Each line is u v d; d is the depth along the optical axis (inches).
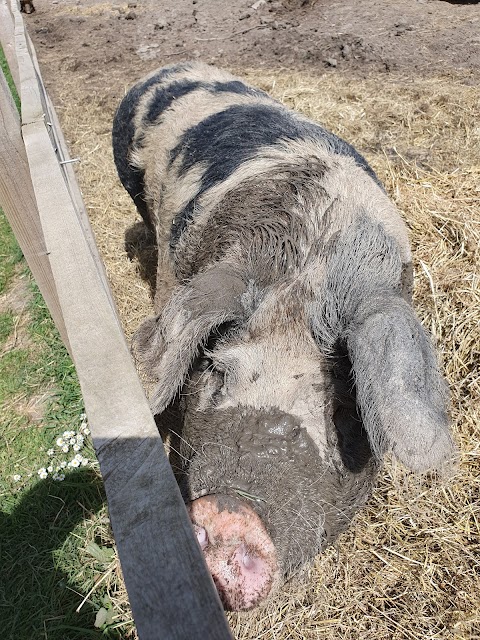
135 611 12.3
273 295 28.5
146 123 47.4
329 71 81.6
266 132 38.2
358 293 27.2
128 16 110.0
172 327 27.9
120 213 62.9
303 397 27.0
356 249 28.6
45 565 36.2
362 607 33.5
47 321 52.9
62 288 20.8
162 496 13.8
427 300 44.8
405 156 61.1
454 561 34.6
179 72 50.4
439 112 68.4
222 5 111.9
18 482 41.3
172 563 12.8
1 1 61.3
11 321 54.1
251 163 35.4
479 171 55.7
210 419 27.6
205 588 12.5
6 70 93.7
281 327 28.0
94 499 39.2
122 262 56.9
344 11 101.2
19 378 48.8
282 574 25.1
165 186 42.4
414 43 86.4
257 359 27.5
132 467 14.5
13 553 37.2
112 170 68.2
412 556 35.0
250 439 26.2
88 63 93.7
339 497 27.4
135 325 50.7
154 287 54.3
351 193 32.1
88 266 21.8
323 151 36.0
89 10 116.6
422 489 37.4
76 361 17.5
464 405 40.2
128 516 13.5
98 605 33.9
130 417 15.6
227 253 31.8
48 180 27.7
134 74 88.7
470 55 81.7
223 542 24.1
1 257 61.5
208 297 28.0
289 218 31.2
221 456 26.1
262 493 25.2
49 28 109.0
